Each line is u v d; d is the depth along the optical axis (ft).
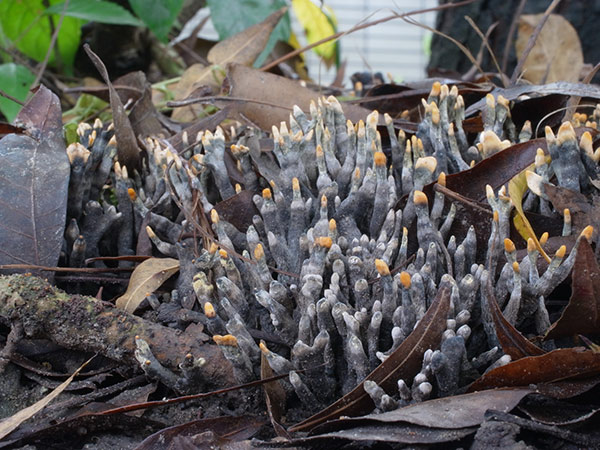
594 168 1.18
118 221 1.38
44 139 1.34
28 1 2.44
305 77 2.80
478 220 1.17
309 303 1.06
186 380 1.09
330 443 1.00
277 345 1.14
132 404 1.06
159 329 1.15
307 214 1.22
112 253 1.40
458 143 1.40
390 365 0.98
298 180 1.27
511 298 1.03
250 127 1.50
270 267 1.14
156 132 1.71
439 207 1.17
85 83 2.51
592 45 2.57
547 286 1.04
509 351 1.01
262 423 1.05
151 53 2.77
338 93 2.19
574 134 1.15
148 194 1.48
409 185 1.26
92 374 1.18
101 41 2.71
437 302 0.96
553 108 1.51
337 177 1.28
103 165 1.40
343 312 1.01
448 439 0.90
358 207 1.21
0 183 1.28
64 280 1.28
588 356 0.93
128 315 1.16
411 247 1.20
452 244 1.13
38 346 1.20
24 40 2.53
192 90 1.98
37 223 1.26
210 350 1.12
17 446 1.04
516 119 1.56
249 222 1.29
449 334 0.96
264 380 1.02
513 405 0.92
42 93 1.39
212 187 1.42
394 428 0.94
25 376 1.19
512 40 2.60
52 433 1.04
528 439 0.97
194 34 2.73
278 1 2.49
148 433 1.07
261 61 2.35
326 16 2.83
